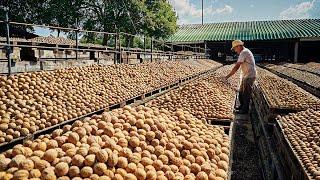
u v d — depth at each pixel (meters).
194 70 18.97
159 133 3.73
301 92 8.98
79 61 12.66
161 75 12.73
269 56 40.81
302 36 36.09
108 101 7.35
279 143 5.24
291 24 43.59
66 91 6.97
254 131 8.21
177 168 3.31
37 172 2.66
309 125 5.13
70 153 2.93
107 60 16.73
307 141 4.55
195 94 7.04
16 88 6.32
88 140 3.20
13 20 26.27
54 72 7.93
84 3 31.62
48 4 29.52
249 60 10.26
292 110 6.76
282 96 8.41
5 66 9.19
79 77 8.21
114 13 31.95
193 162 3.52
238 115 10.59
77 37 12.17
